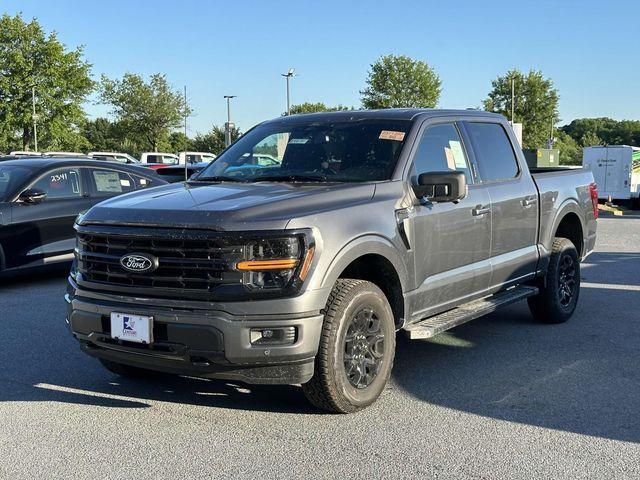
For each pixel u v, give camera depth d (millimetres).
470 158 5680
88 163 9562
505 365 5582
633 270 10531
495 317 7359
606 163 32219
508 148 6289
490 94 82750
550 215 6660
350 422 4328
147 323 4020
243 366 3979
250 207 4059
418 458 3801
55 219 8938
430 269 5000
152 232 4066
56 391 4934
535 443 4004
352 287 4277
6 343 6176
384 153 5055
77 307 4371
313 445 3979
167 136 75250
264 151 5508
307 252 3982
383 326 4527
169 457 3828
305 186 4676
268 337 3945
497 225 5777
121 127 73438
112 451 3910
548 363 5633
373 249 4391
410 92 72438
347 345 4316
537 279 6703
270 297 3910
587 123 134750
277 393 4883
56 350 5961
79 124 64312
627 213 27891
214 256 3918
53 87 61812
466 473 3615
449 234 5168
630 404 4664
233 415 4465
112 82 72812
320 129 5500
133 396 4832
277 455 3846
